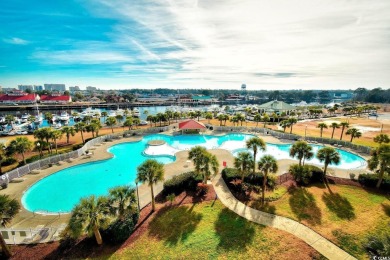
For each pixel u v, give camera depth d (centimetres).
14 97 14975
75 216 1636
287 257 1631
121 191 1902
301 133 6306
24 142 3550
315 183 2881
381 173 2656
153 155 4331
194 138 5847
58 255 1691
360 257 1616
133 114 10925
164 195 2561
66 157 3884
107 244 1808
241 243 1783
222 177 3070
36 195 2880
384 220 2052
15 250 1739
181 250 1727
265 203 2373
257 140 2839
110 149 4762
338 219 2075
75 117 9450
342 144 4822
